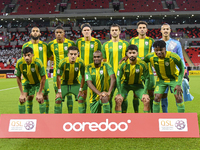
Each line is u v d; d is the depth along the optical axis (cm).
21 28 3231
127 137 238
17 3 3466
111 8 3303
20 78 341
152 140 250
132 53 308
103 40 3034
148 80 320
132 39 427
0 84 1331
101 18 3272
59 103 346
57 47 423
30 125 250
